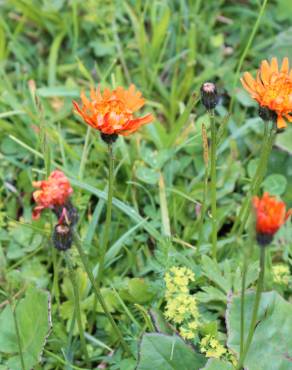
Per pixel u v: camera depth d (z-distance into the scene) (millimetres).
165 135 3693
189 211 3545
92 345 3086
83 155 3457
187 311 2854
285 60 2809
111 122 2543
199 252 3262
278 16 4355
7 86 3959
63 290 3180
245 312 2807
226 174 3611
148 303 3107
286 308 2809
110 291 3104
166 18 4020
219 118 3879
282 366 2715
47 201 2326
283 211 2129
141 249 3359
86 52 4297
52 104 3975
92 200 3549
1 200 3611
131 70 4195
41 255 3385
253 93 2656
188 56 4176
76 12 4273
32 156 3748
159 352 2791
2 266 2650
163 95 4066
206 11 4465
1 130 3793
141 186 3451
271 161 3723
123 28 4305
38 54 4352
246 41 4316
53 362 3010
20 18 4398
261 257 2244
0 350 2865
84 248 3244
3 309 3104
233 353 2729
